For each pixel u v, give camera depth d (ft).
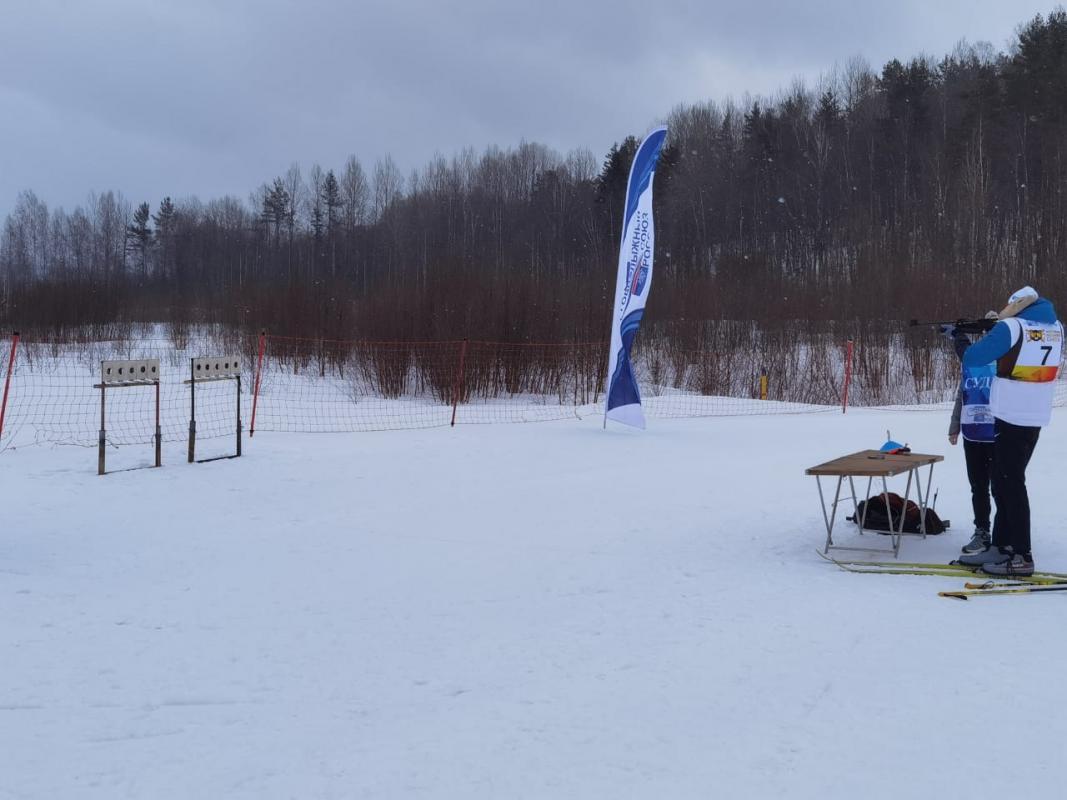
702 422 57.16
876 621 16.90
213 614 18.92
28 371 82.84
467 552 24.32
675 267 148.77
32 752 12.08
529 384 83.56
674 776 10.82
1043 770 10.69
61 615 18.89
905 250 123.44
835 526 26.21
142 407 61.67
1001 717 12.26
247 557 24.14
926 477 34.01
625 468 38.22
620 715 12.80
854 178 177.17
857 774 10.72
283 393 76.38
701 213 190.70
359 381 85.56
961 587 19.36
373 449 43.80
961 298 99.35
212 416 59.00
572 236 204.85
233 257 251.19
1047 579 19.62
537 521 28.12
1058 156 136.46
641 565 22.27
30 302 120.26
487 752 11.70
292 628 17.84
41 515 29.81
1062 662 14.34
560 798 10.36
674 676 14.32
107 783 11.09
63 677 15.08
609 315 88.58
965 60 223.51
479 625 17.74
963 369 22.45
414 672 15.06
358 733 12.52
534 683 14.29
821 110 203.62
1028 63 160.86
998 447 20.03
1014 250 135.23
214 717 13.28
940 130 177.06
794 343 95.96
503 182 241.35
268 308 103.50
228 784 11.00
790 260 164.45
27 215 265.54
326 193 256.73
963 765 10.87
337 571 22.56
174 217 282.56
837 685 13.65
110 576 22.24
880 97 204.33
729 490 32.71
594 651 15.78
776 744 11.64
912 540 24.20
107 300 128.16
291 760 11.66
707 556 23.00
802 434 49.34
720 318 98.78
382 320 87.04
